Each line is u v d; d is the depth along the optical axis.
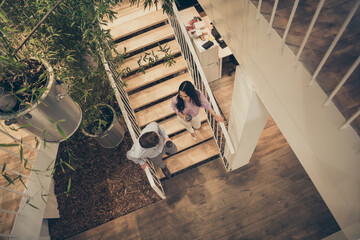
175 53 3.99
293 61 1.46
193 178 4.43
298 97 1.56
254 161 4.49
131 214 4.25
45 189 2.66
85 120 3.23
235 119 3.25
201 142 4.46
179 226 4.12
